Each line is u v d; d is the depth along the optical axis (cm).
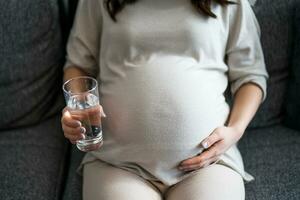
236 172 126
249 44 134
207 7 125
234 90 138
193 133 120
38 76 153
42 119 160
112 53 131
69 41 147
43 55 151
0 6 144
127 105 123
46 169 140
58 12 150
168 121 120
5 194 130
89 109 111
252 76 135
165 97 121
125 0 128
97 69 147
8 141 151
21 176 136
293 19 142
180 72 124
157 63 125
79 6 139
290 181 130
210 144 121
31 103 154
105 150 126
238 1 130
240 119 129
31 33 147
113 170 124
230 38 134
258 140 149
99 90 134
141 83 123
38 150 147
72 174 139
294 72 144
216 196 115
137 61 128
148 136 120
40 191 131
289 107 149
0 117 154
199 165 120
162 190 124
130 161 123
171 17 126
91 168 128
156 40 126
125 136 122
